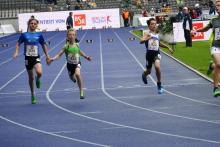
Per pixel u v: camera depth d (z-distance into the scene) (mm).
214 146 9867
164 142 10352
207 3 73562
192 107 14312
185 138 10641
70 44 16469
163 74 22078
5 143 10914
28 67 16047
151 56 16938
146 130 11609
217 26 14852
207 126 11766
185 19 34875
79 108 14984
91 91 18281
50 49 38625
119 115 13617
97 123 12680
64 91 18578
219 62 14734
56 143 10688
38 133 11805
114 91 18047
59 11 67875
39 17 67562
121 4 77500
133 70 24047
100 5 77375
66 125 12594
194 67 23578
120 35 52469
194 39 40375
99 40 46438
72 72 16734
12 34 63625
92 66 26609
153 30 16922
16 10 74125
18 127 12648
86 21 69188
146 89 18125
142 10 75812
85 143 10570
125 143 10414
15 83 21375
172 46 33438
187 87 18125
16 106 15883
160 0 76438
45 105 15805
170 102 15273
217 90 14930
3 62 31047
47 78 22469
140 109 14375
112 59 29766
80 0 77062
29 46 15992
